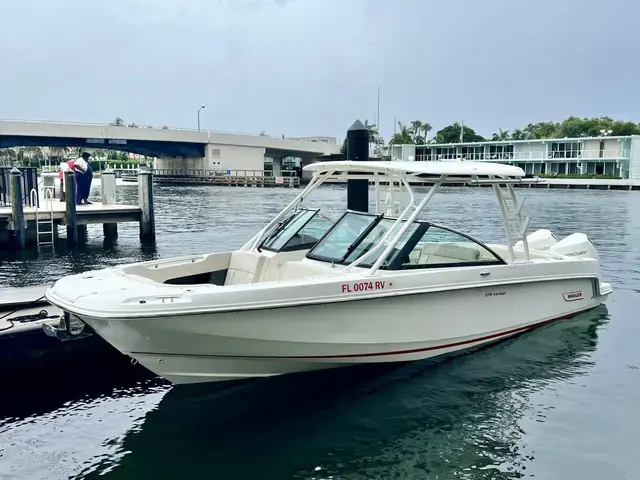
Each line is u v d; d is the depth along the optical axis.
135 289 5.19
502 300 6.75
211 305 4.97
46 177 19.64
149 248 16.05
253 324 5.20
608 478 4.38
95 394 6.32
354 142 10.09
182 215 26.78
